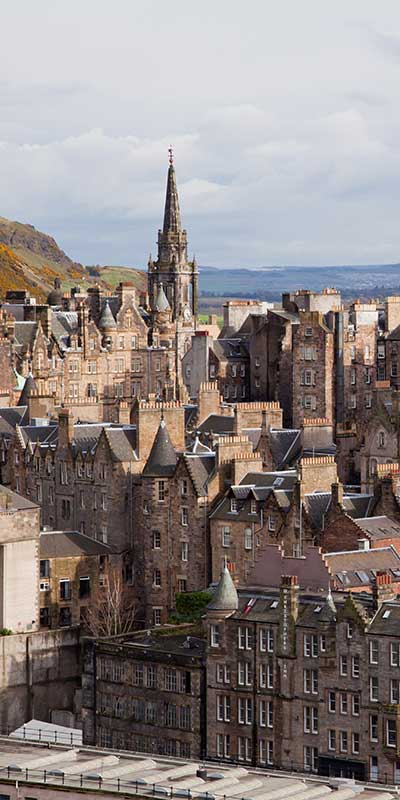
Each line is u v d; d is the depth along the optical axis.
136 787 179.38
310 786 181.75
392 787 183.88
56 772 184.75
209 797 175.00
